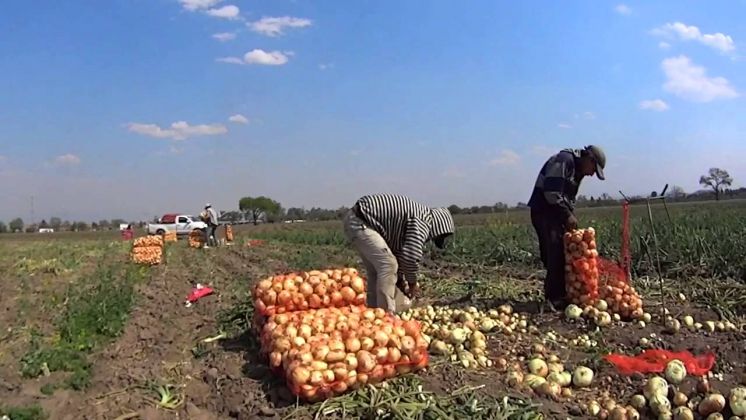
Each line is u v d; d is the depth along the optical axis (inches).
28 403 235.1
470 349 262.5
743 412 194.1
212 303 430.9
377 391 209.8
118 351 305.7
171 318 385.1
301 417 201.8
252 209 3528.5
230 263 789.9
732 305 335.9
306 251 899.4
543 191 322.0
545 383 225.1
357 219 290.8
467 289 415.5
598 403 215.3
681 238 474.6
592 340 277.3
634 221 660.1
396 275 288.7
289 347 227.0
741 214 789.9
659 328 294.0
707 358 240.2
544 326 299.1
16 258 984.3
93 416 218.8
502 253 598.2
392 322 233.8
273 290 271.7
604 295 307.4
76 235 2805.1
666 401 205.3
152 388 241.8
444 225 298.4
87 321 351.3
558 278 323.6
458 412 196.9
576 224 318.0
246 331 308.3
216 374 248.4
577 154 318.7
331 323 240.2
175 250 1103.0
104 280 526.0
